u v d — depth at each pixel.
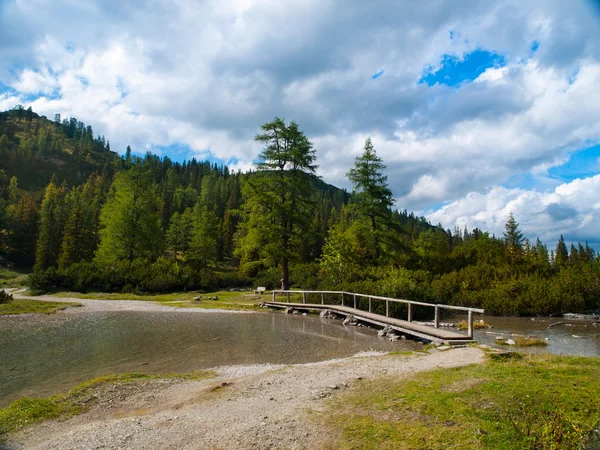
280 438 4.89
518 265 30.20
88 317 19.59
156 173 146.62
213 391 7.34
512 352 9.42
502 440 4.36
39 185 138.88
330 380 7.63
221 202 113.44
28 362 10.58
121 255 40.00
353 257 28.91
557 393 5.75
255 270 44.16
